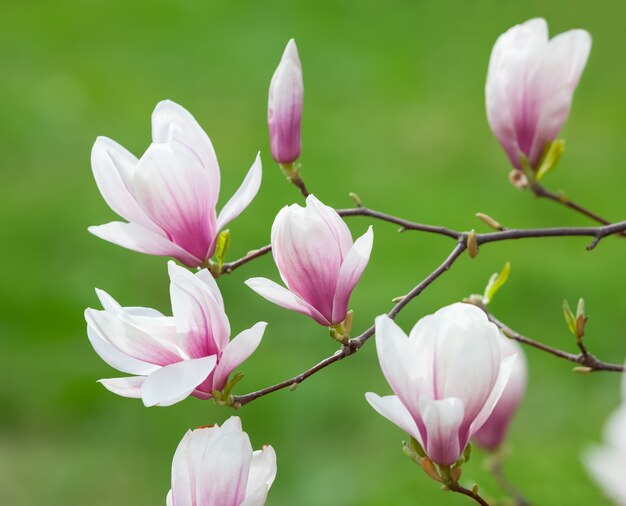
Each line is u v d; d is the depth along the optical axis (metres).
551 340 8.37
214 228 2.64
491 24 14.09
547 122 3.22
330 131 12.17
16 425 7.74
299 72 3.02
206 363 2.27
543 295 8.90
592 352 8.26
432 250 9.56
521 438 7.20
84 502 7.04
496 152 11.55
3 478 7.21
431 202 10.54
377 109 12.70
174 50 14.21
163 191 2.55
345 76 13.48
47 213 10.25
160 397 2.23
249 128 12.30
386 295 8.82
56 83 13.19
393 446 7.30
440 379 2.13
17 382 8.03
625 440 1.71
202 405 7.67
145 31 14.72
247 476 2.25
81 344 8.46
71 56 14.02
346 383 7.83
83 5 15.43
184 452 2.27
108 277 9.24
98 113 12.52
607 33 12.25
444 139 11.88
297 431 7.57
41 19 15.07
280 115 3.03
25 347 8.45
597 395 7.65
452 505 6.54
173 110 2.65
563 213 10.27
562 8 12.66
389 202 10.56
